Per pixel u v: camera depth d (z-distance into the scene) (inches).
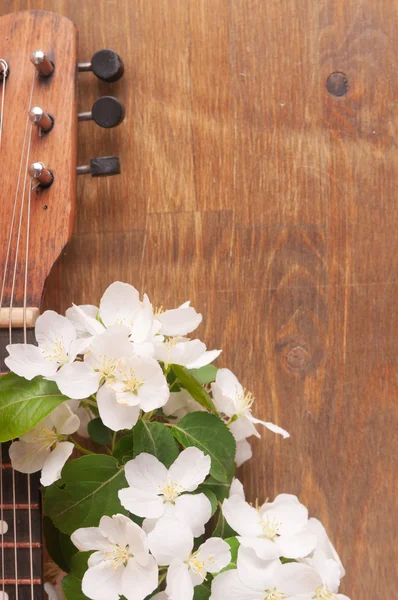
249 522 26.9
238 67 29.0
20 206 27.4
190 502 26.0
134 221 29.2
